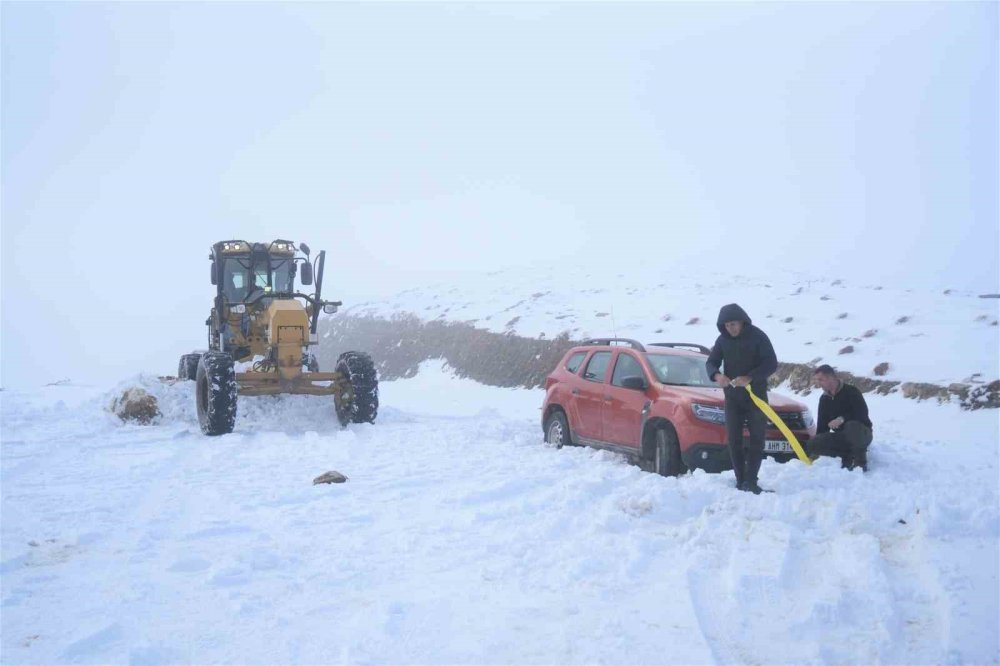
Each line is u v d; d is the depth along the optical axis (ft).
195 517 22.59
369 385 42.32
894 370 44.96
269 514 22.79
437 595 15.98
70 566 18.12
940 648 13.46
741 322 23.29
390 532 20.68
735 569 16.83
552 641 13.71
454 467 29.30
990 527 19.35
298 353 42.14
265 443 36.81
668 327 63.82
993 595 15.34
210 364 39.42
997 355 43.83
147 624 14.67
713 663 12.81
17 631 14.33
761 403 22.68
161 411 44.34
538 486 25.58
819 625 14.43
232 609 15.37
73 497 25.14
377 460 31.35
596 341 33.99
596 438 31.45
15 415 46.42
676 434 26.91
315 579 17.08
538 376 67.51
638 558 17.62
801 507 20.70
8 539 20.04
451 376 79.25
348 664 12.85
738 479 23.43
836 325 55.36
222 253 46.11
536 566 17.71
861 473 24.79
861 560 17.15
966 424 36.40
